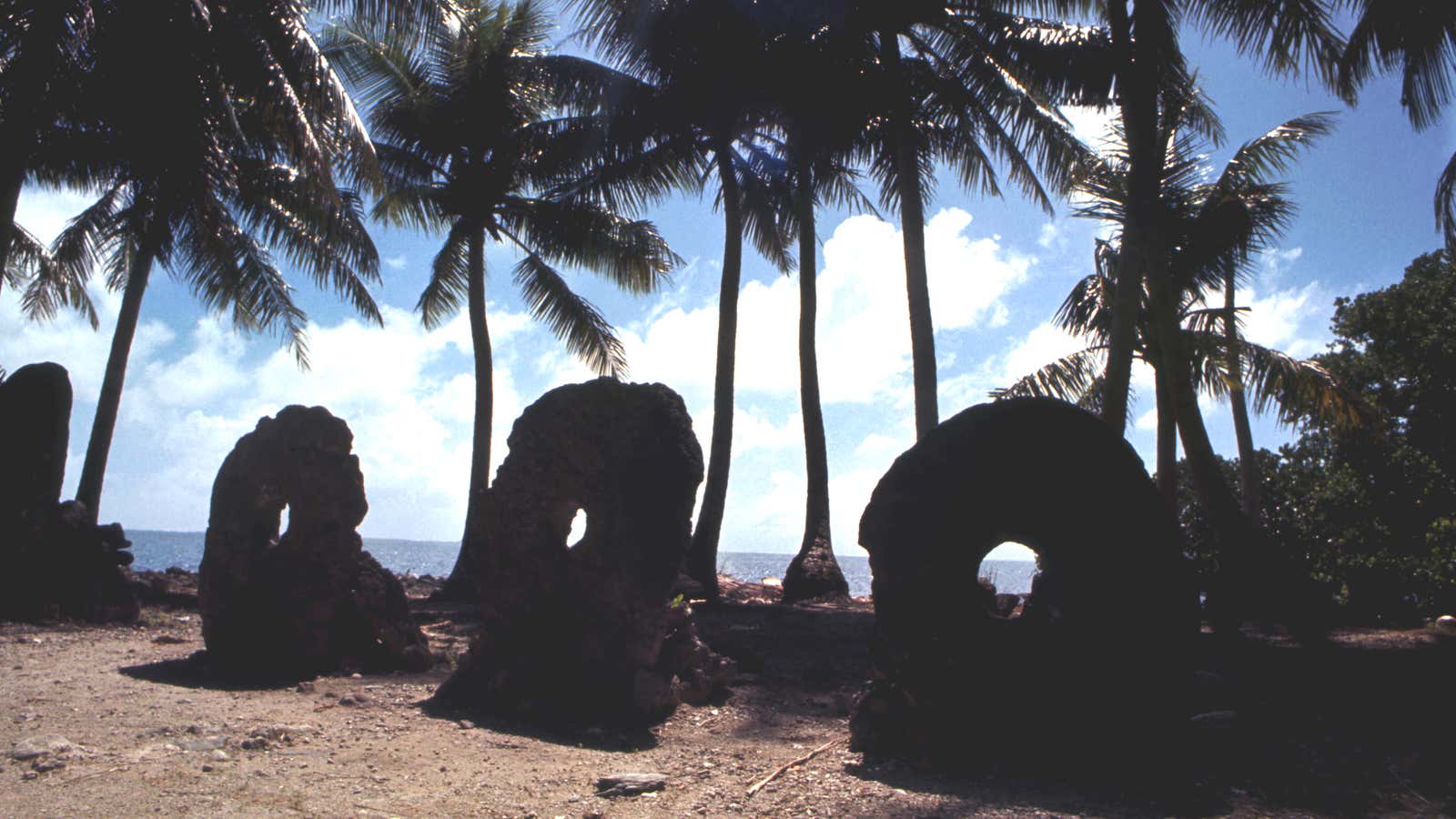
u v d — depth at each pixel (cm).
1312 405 1312
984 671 599
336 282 1772
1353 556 1639
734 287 1738
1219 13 1147
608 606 745
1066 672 596
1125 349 1113
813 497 1738
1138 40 1138
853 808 495
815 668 926
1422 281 1853
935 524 612
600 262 1917
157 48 1139
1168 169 1259
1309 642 1048
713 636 1085
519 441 780
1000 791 530
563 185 1797
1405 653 999
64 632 1057
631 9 1566
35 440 1141
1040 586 630
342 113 1223
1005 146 1495
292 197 1628
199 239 1620
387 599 947
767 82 1537
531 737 657
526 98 1783
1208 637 1126
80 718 641
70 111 1288
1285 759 601
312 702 749
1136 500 612
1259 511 1496
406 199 1822
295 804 479
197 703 715
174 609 1349
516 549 761
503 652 762
